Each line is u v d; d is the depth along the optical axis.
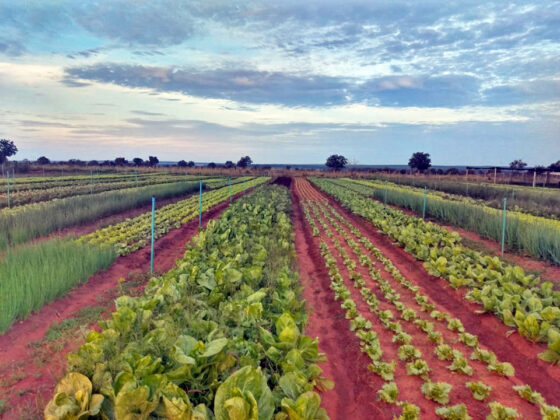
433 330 7.55
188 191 33.72
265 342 4.80
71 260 9.84
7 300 7.29
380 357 6.50
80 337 6.68
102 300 8.95
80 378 3.77
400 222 17.48
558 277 10.14
